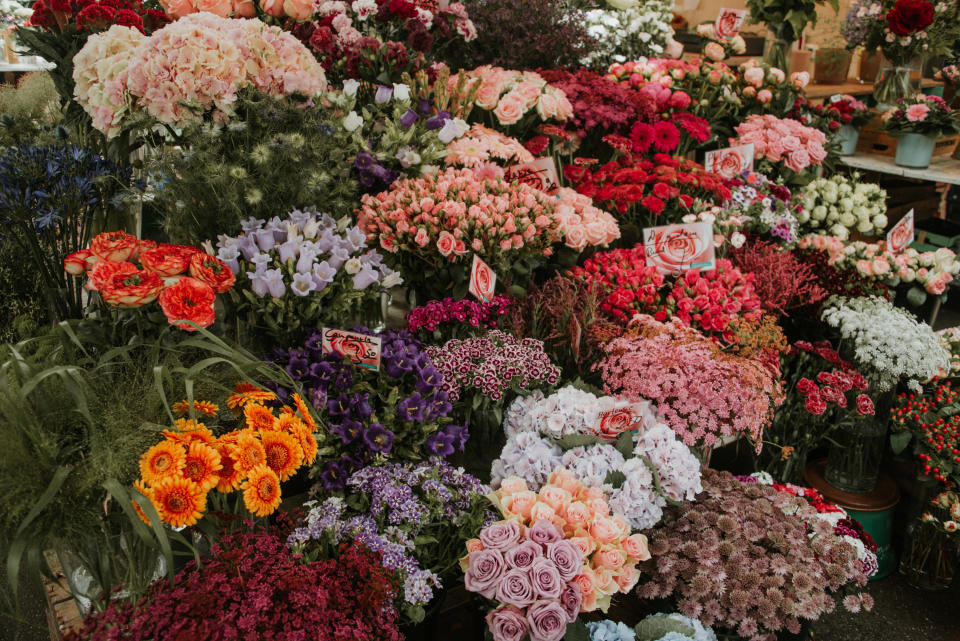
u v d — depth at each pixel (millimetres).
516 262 2516
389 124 2559
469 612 2107
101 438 1585
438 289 2475
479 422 2242
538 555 1671
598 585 1707
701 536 2070
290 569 1532
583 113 3188
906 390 3049
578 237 2621
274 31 2424
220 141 2217
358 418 2041
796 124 3791
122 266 1811
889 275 3281
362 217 2449
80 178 1976
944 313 4707
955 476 2691
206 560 1639
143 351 1900
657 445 2039
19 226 2051
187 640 1371
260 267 1968
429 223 2324
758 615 1925
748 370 2207
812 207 3699
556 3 3771
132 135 2398
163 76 2189
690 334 2375
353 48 2791
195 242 2184
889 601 2729
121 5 2570
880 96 4352
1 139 2201
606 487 1937
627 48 4332
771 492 2279
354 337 2033
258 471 1625
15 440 1522
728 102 3871
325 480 1938
